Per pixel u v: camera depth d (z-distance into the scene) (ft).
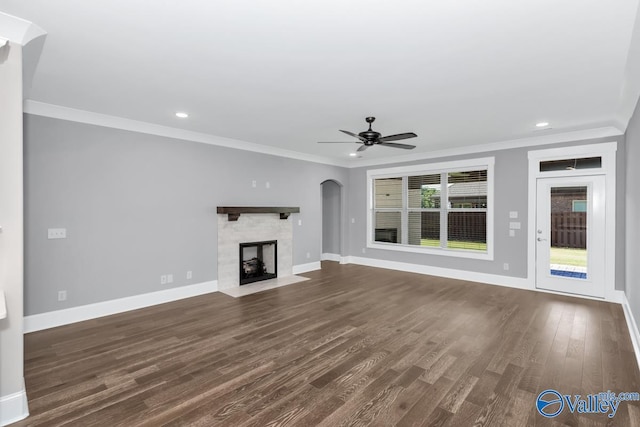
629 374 8.11
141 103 11.28
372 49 7.52
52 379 7.92
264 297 15.25
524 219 16.75
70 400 7.05
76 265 12.03
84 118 12.16
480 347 9.71
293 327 11.38
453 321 11.97
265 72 8.79
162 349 9.62
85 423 6.29
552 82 9.36
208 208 16.12
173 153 14.76
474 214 18.89
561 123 13.53
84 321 12.05
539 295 15.52
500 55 7.77
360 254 24.41
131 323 11.80
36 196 11.16
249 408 6.75
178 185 14.96
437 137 16.22
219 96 10.60
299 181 20.92
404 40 7.10
